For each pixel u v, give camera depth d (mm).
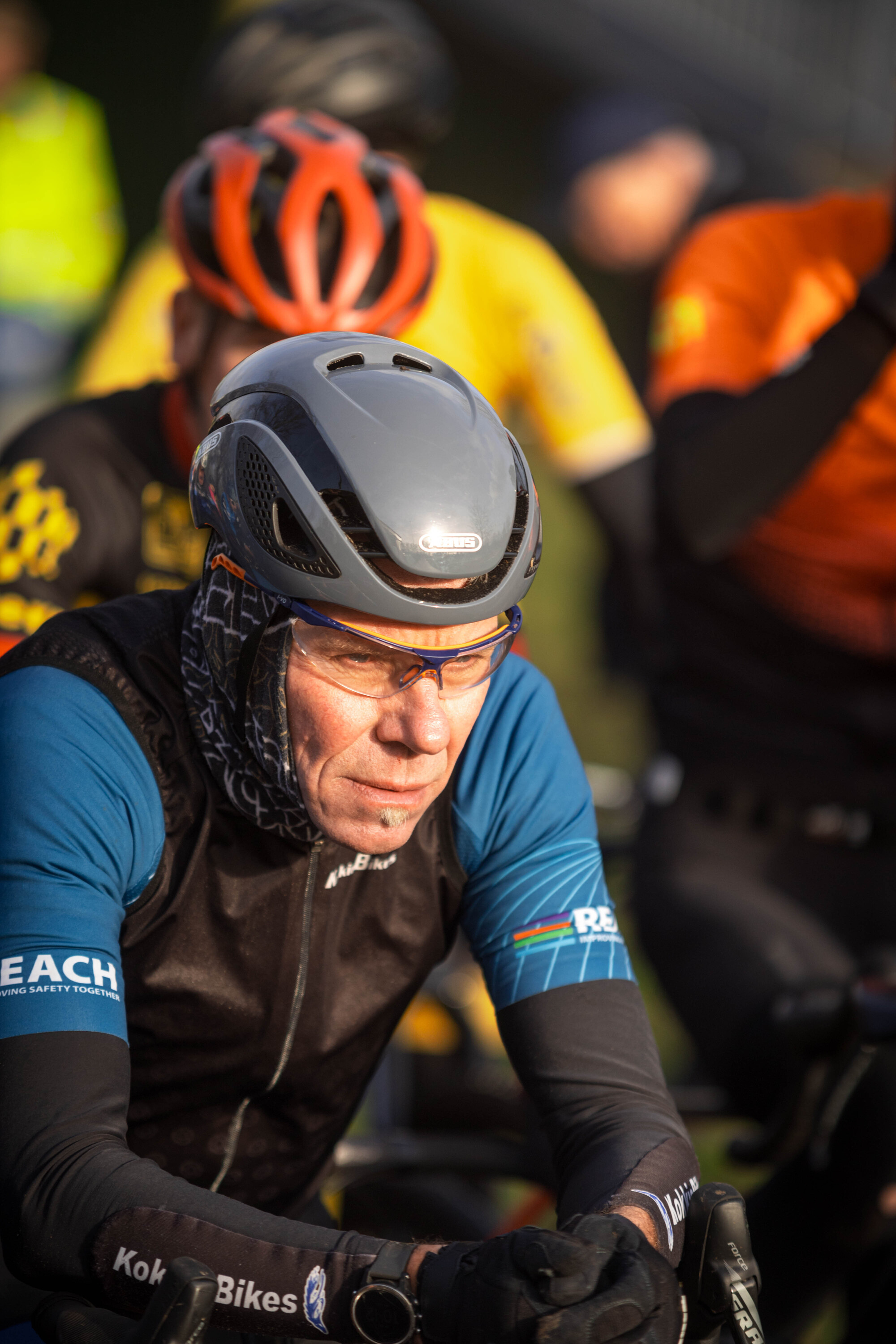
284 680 4449
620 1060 4934
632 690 17734
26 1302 5031
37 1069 4262
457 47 27297
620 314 25797
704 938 8234
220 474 4559
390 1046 8906
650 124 15641
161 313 10516
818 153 30359
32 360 20000
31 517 7324
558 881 5164
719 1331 4441
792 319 9016
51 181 19781
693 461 8172
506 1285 3814
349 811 4512
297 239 7234
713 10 29922
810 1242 7109
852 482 8438
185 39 25938
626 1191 4418
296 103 9828
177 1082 5023
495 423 4562
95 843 4570
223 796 4801
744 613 8734
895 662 8578
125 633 4926
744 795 8719
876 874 8680
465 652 4340
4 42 19453
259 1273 4027
